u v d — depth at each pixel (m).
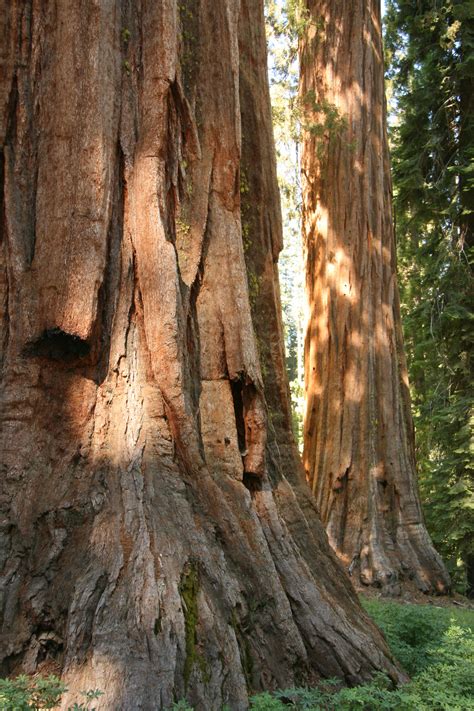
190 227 5.63
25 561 4.50
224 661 4.27
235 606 4.61
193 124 5.77
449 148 16.86
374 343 14.27
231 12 6.16
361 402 13.88
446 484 15.04
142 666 3.95
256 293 6.37
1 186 5.30
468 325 15.75
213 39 6.06
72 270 4.96
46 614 4.28
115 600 4.18
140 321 5.21
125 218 5.31
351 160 15.01
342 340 14.35
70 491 4.69
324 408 14.27
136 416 4.99
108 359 5.09
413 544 13.08
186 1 6.08
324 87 15.55
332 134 14.93
